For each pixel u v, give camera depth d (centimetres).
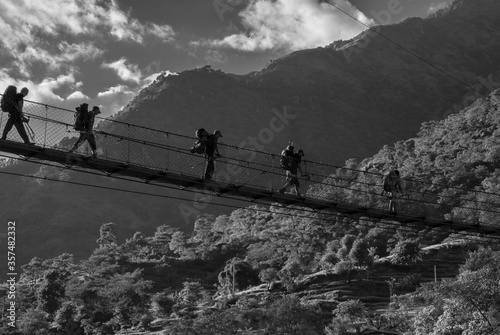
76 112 2922
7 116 2784
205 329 12438
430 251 17650
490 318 6788
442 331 7081
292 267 18025
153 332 15850
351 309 12212
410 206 12075
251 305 14738
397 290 15962
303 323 11450
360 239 17475
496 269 7369
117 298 17912
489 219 15012
